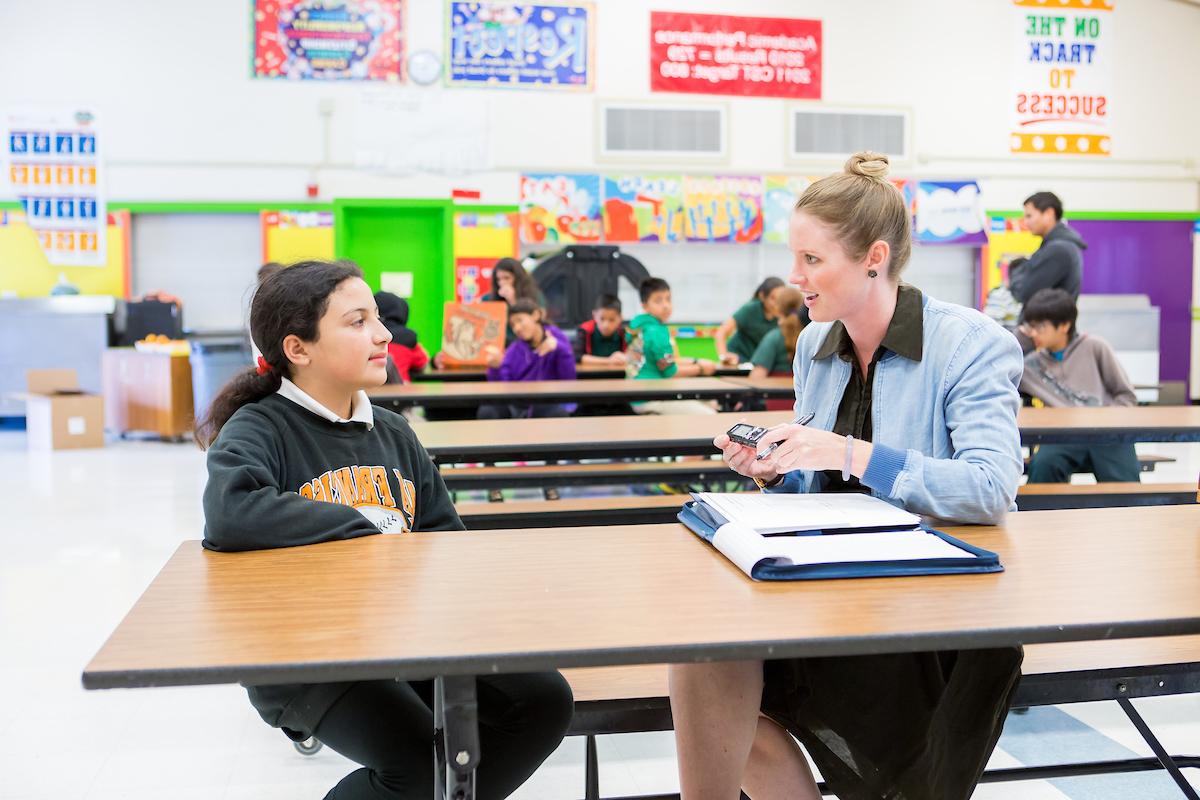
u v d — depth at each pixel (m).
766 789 1.63
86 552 4.66
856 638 1.09
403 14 9.73
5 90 9.41
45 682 3.02
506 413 6.03
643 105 10.09
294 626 1.13
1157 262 11.02
